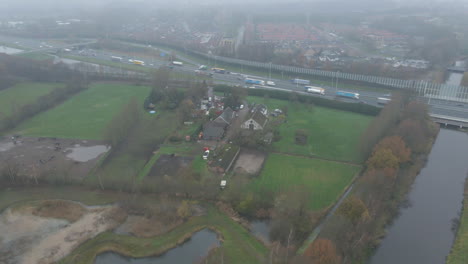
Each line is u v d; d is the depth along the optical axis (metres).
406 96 197.50
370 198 109.06
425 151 155.88
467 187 129.38
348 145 160.12
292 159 146.38
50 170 131.75
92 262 94.25
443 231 107.81
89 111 198.88
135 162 141.88
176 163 140.75
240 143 156.00
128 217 110.31
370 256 96.50
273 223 101.56
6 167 128.12
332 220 97.31
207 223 107.81
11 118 177.12
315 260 80.62
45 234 103.31
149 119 187.25
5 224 107.25
